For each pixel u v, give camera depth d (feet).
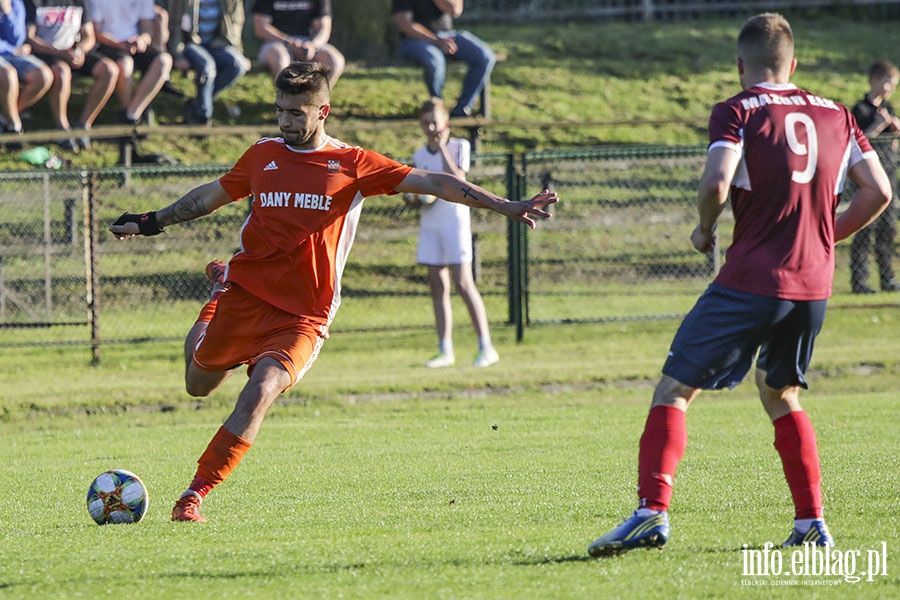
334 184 52.11
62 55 164.25
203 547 43.37
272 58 171.12
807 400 101.71
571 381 114.21
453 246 120.06
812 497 42.24
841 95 218.79
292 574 38.27
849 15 266.36
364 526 48.52
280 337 52.54
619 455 73.41
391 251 165.17
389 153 185.47
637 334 142.31
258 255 53.06
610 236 172.14
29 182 157.38
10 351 134.31
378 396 108.68
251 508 55.16
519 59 227.81
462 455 74.74
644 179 180.86
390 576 37.86
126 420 101.96
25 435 91.35
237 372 121.29
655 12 263.29
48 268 137.90
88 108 166.20
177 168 131.85
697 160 165.99
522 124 176.45
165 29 173.06
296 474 67.67
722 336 40.63
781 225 40.63
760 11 264.93
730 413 94.27
